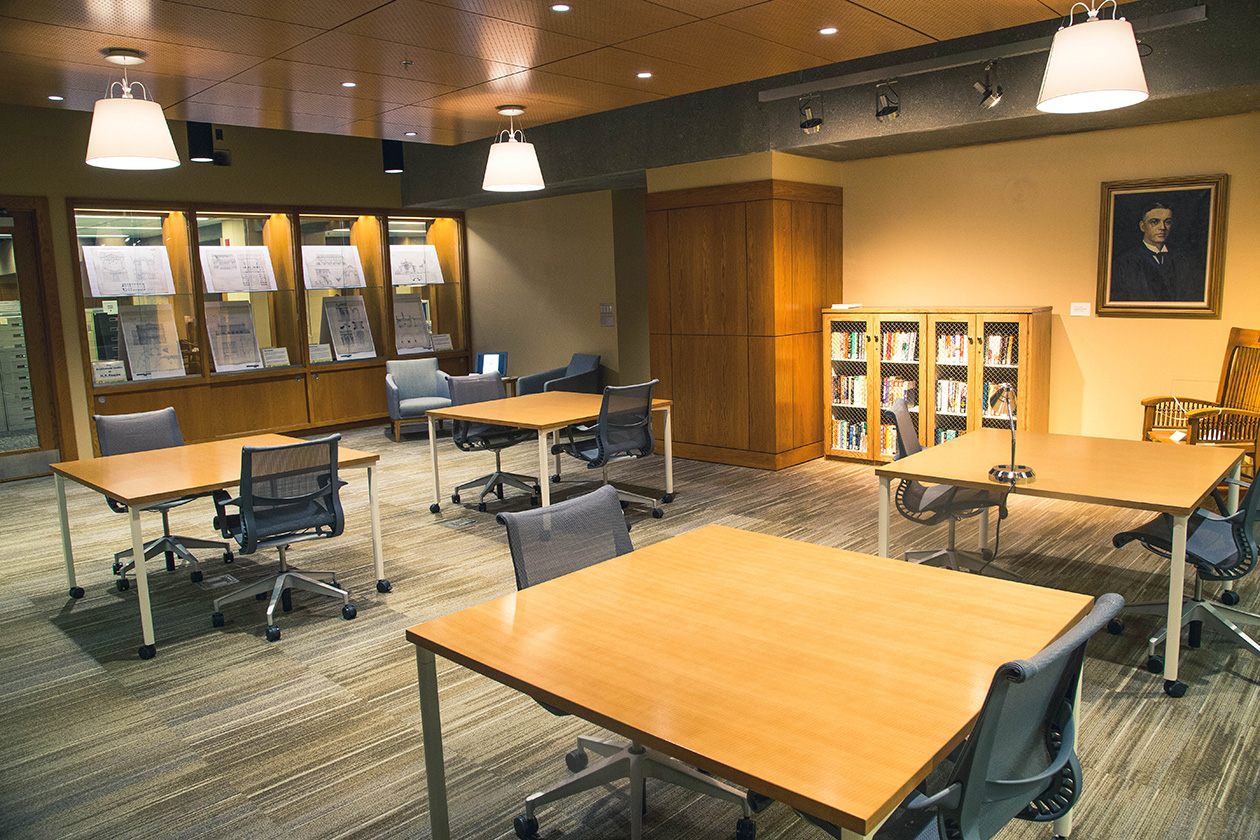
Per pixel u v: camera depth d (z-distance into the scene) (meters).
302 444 4.38
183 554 5.31
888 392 7.55
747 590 2.61
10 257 8.34
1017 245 7.16
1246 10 5.02
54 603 5.05
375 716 3.55
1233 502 4.41
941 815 1.75
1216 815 2.71
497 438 7.04
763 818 2.81
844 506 6.46
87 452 8.76
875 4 4.18
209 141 8.80
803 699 1.90
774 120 7.18
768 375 7.55
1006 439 4.89
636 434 6.42
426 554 5.71
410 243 11.17
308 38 4.50
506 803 2.90
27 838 2.80
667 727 1.79
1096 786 2.89
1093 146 6.67
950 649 2.14
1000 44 5.97
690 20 4.36
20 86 5.27
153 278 9.12
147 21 4.11
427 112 6.50
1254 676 3.64
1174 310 6.41
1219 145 6.10
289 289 10.09
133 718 3.61
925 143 7.12
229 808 2.93
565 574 2.86
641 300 10.08
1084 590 4.63
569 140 8.71
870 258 8.06
